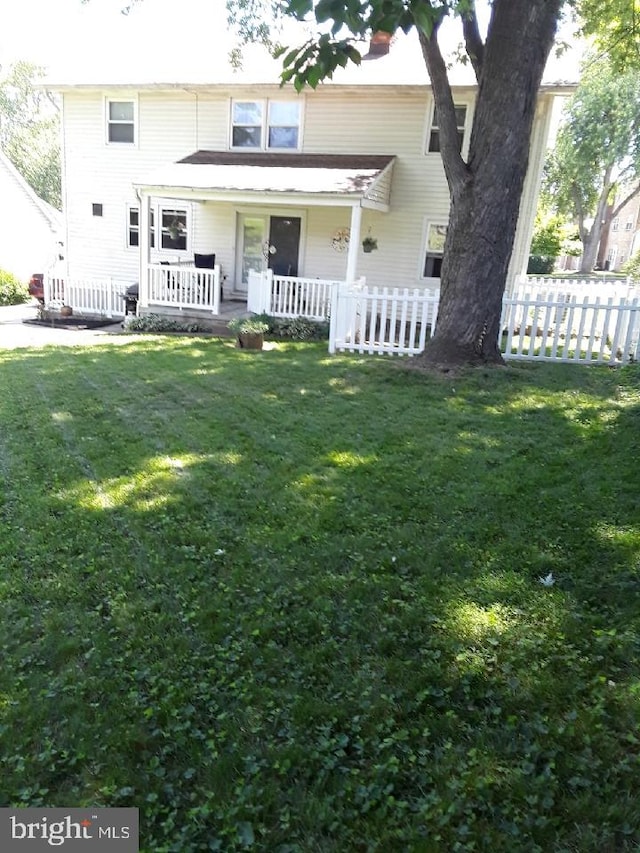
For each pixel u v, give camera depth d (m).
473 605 3.29
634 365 9.23
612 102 36.56
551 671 2.80
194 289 14.48
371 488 4.84
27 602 3.37
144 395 7.80
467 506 4.49
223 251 17.28
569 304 9.59
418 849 2.00
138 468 5.28
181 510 4.44
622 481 4.91
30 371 9.28
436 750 2.40
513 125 8.56
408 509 4.45
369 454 5.61
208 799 2.21
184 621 3.20
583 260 43.75
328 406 7.27
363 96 15.16
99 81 16.72
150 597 3.41
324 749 2.41
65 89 17.31
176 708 2.62
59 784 2.29
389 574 3.61
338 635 3.11
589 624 3.13
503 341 10.56
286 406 7.27
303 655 2.94
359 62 4.06
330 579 3.55
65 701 2.65
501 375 8.67
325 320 13.42
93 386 8.30
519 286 14.96
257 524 4.23
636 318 9.41
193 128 16.88
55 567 3.71
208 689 2.74
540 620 3.17
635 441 5.84
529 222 15.11
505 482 4.93
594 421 6.57
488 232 8.95
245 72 16.19
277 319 13.48
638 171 39.00
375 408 7.18
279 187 13.07
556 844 2.00
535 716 2.54
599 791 2.19
